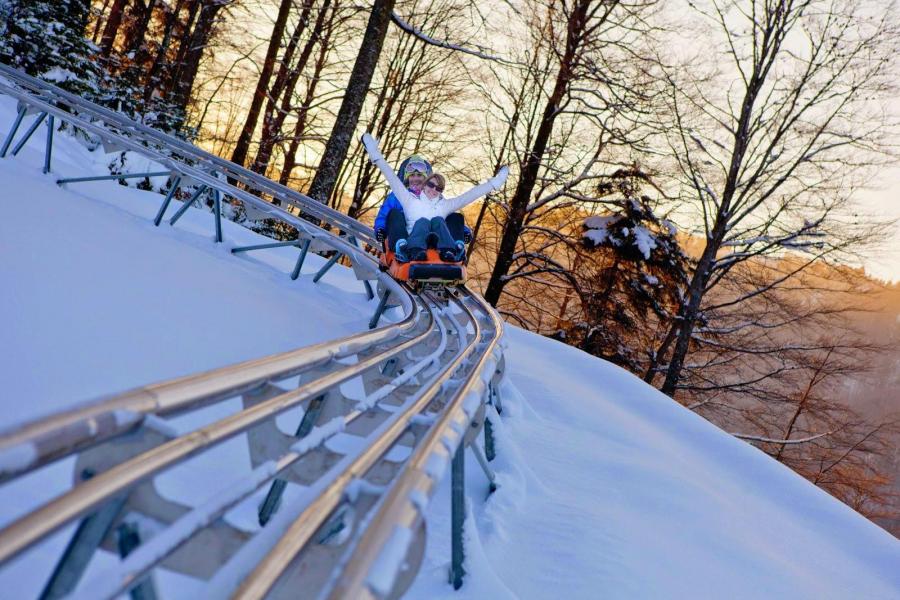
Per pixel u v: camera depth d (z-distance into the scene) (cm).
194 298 488
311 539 146
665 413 864
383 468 237
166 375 334
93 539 131
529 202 2277
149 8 2281
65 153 1056
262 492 268
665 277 2373
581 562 346
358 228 868
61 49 1381
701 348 2595
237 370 193
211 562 156
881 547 670
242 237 1009
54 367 291
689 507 504
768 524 591
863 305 2180
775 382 2678
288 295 676
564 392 748
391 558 123
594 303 2402
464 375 401
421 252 653
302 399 219
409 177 717
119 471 127
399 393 354
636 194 2275
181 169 768
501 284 2184
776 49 1803
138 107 1700
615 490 491
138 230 672
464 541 291
